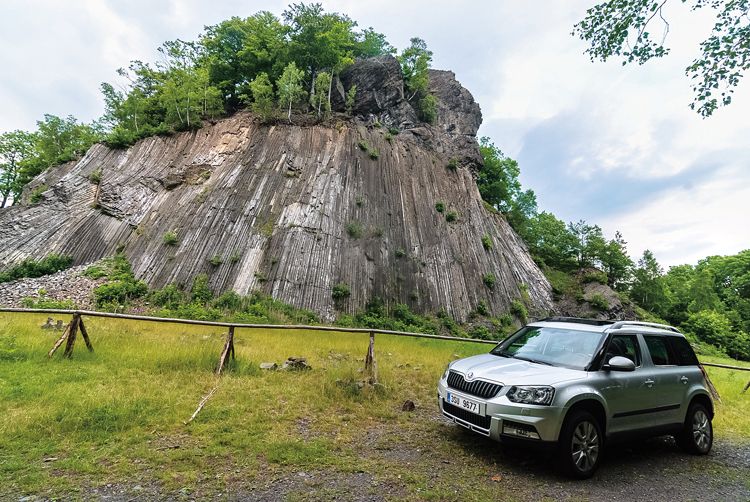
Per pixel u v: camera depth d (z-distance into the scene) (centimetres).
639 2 777
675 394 680
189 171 3688
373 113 4931
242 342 1377
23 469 458
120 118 4597
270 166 3775
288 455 535
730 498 520
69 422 582
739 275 7350
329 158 4047
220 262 3095
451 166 4922
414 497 453
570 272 5475
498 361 647
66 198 3516
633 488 529
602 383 584
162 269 3019
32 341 1018
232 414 675
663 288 6366
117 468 474
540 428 520
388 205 4066
